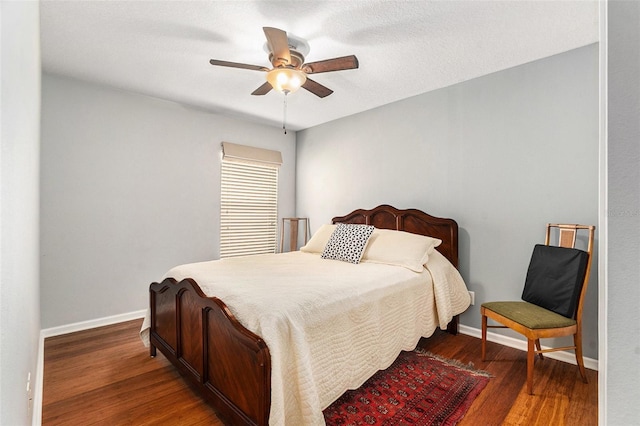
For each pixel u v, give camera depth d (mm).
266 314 1521
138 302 3391
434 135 3203
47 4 1893
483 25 2096
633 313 485
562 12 1954
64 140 2934
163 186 3576
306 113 4012
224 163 4141
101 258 3150
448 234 3008
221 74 2893
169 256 3627
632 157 487
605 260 513
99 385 2047
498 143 2762
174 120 3652
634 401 482
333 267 2594
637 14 490
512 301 2561
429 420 1702
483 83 2859
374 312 1998
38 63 1986
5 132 633
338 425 1656
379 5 1904
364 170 3904
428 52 2449
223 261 2793
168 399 1909
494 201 2785
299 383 1433
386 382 2074
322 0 1865
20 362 948
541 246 2377
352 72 2801
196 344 1903
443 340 2787
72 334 2904
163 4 1909
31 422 1415
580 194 2346
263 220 4566
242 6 1926
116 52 2494
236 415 1520
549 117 2492
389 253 2787
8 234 681
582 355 2156
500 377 2146
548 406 1831
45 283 2836
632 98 489
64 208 2936
